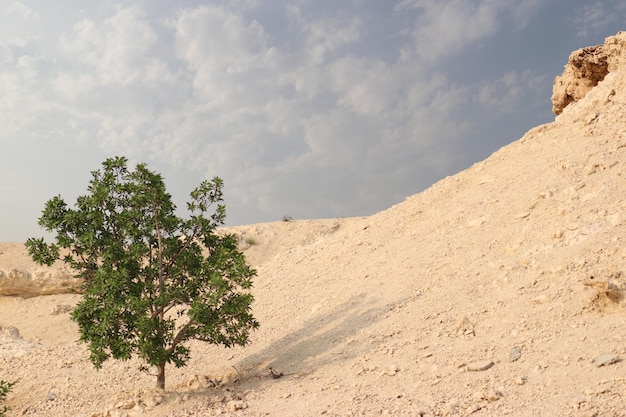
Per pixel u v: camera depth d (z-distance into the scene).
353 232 21.72
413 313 12.66
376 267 16.78
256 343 14.56
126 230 11.95
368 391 9.69
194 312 11.47
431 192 21.67
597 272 10.68
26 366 15.85
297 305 16.48
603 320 9.65
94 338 11.42
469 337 10.71
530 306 10.97
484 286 12.64
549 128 20.91
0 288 32.88
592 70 21.28
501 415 7.84
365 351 11.62
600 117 18.38
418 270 15.04
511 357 9.50
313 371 11.48
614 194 13.77
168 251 12.67
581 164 16.22
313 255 21.16
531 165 18.44
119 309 11.47
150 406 10.97
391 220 20.78
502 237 14.70
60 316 31.23
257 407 10.13
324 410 9.17
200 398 11.11
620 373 8.07
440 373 9.66
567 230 13.08
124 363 14.97
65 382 14.04
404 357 10.73
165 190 12.48
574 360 8.80
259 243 42.31
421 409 8.48
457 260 14.60
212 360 14.24
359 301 14.74
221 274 11.95
